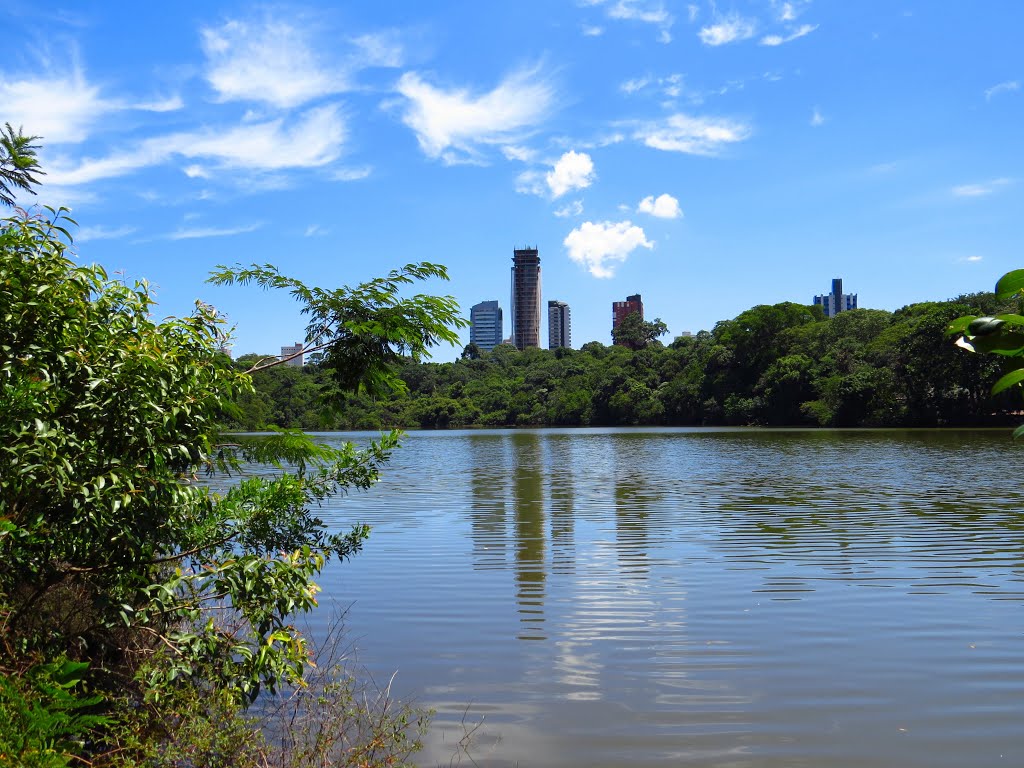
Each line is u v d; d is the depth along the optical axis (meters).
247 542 5.88
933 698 6.06
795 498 18.44
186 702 4.59
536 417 116.94
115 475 4.20
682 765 5.07
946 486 20.45
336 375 6.34
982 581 9.73
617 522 15.17
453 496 20.36
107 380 4.32
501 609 8.79
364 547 12.65
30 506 4.20
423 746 5.33
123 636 5.50
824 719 5.71
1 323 4.20
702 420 95.62
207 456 4.96
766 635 7.68
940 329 58.91
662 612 8.55
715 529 14.02
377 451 6.20
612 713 5.87
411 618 8.45
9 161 6.76
